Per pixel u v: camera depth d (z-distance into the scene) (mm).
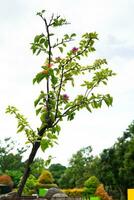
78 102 5797
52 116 5605
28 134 5613
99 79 5984
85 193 61719
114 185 85938
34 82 5543
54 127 5637
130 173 78812
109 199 62719
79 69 6051
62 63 5941
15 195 5371
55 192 39062
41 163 5516
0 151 88062
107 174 84875
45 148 5434
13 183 47906
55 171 115250
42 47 5820
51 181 50531
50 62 5867
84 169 103375
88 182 63781
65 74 6004
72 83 5977
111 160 84812
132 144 79438
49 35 5785
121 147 83938
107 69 6016
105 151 85562
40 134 5602
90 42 6098
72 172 104125
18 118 5812
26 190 11555
